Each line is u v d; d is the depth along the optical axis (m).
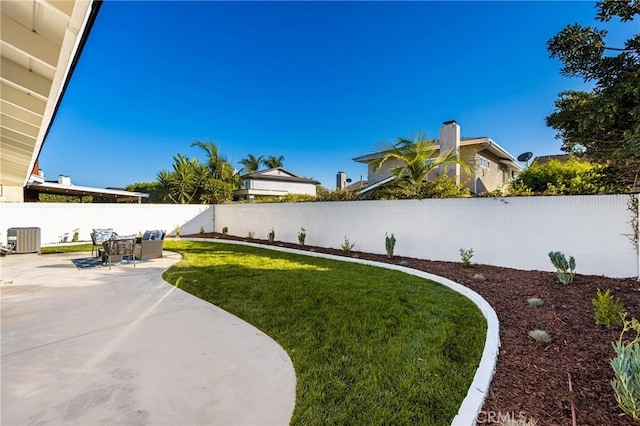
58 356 3.06
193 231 16.25
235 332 3.70
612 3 4.56
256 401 2.34
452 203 7.57
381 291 5.20
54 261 8.75
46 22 2.00
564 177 9.18
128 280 6.46
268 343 3.39
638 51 4.75
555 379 2.43
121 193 17.75
